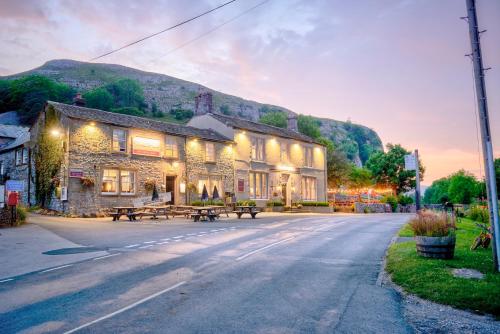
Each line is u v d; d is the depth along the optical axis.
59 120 23.64
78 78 162.12
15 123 75.00
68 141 22.52
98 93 117.12
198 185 29.67
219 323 5.36
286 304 6.25
